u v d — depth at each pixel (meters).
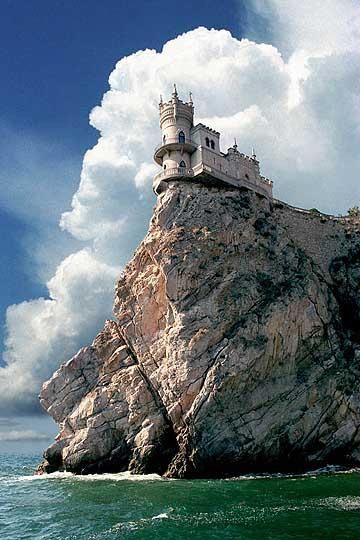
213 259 55.59
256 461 47.09
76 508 34.56
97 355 62.47
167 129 66.00
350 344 55.31
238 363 48.72
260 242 58.88
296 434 48.66
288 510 30.53
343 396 50.97
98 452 53.00
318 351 53.28
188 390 48.56
